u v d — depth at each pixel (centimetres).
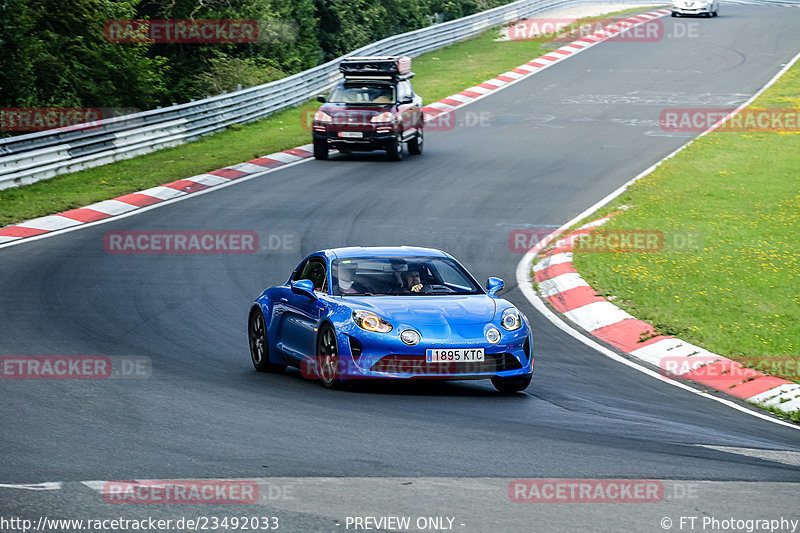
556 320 5281
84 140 9506
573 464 2548
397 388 3703
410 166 9906
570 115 13012
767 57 17225
